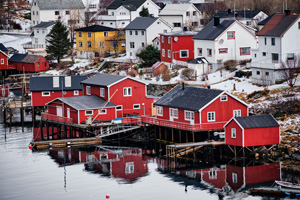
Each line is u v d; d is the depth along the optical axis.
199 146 83.56
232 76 113.56
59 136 101.88
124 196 70.62
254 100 98.56
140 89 103.00
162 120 91.56
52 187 74.56
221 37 123.31
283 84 103.00
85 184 75.44
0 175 79.94
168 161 84.44
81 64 155.38
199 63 122.75
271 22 114.06
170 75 121.44
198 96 89.38
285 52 109.94
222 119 86.94
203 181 74.69
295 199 67.12
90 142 96.31
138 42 151.75
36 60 156.88
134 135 99.00
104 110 99.06
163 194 70.88
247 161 80.81
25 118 120.62
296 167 77.25
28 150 93.25
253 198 68.06
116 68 142.00
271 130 80.75
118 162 84.94
